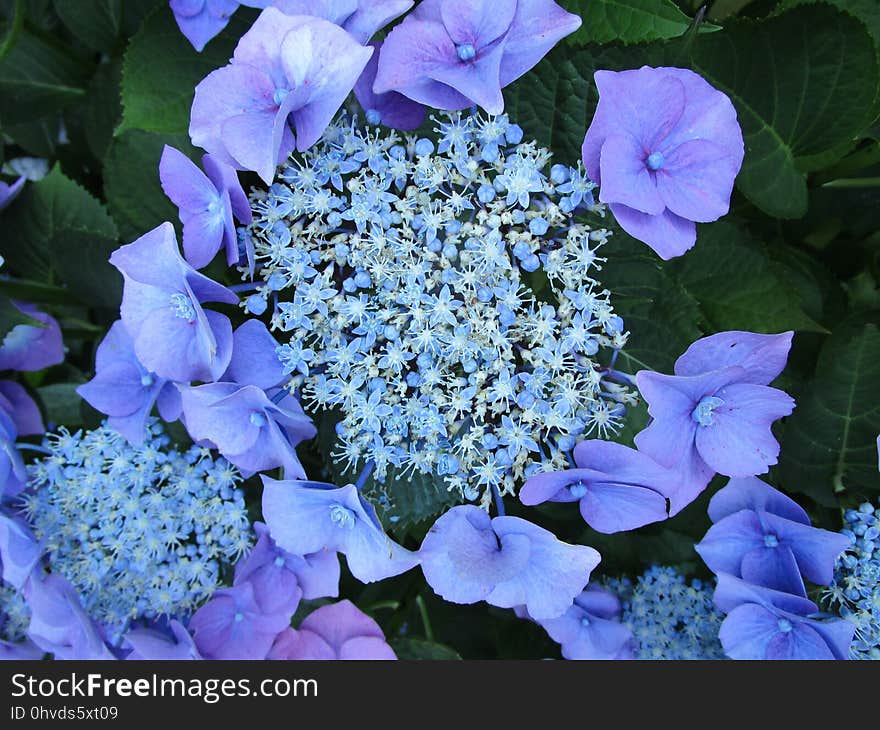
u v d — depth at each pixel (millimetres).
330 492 505
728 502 536
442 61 507
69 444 543
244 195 504
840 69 533
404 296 502
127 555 540
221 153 502
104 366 535
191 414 512
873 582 533
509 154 515
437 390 506
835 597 537
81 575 543
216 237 510
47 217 581
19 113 592
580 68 518
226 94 504
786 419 552
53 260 554
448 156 515
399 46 504
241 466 523
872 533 534
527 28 504
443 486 519
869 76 531
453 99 508
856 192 575
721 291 549
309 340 518
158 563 543
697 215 508
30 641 561
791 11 526
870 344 539
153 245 501
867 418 544
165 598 542
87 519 542
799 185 555
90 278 557
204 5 531
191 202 514
